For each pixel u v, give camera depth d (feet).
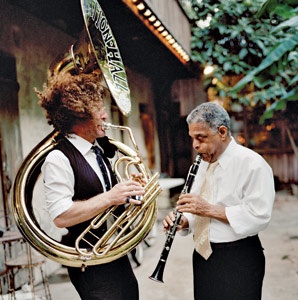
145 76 28.91
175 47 20.62
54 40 16.33
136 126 26.18
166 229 6.64
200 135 5.91
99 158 6.13
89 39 6.14
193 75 30.71
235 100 28.12
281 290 11.35
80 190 5.77
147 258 15.56
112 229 5.74
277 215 23.22
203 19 26.05
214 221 6.14
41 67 15.12
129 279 6.31
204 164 6.62
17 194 5.71
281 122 33.42
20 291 12.25
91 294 5.93
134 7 13.83
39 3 13.70
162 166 32.76
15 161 12.95
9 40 12.99
